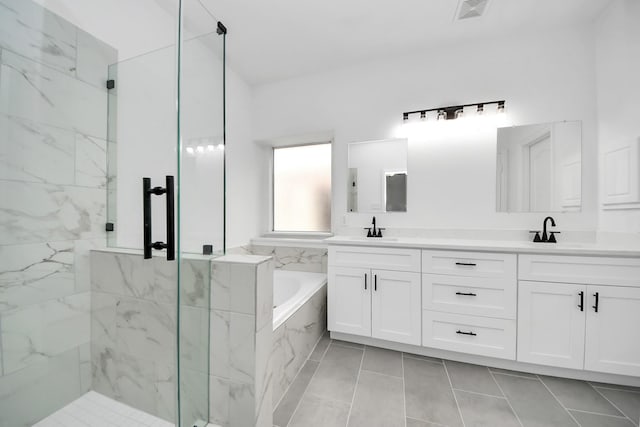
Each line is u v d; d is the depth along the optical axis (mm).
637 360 1368
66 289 1183
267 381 1144
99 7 1348
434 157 2197
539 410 1265
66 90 1200
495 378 1521
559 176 1899
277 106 2672
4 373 1022
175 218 878
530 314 1534
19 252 1060
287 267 2580
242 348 1067
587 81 1842
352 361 1704
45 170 1132
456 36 2006
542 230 1919
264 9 1733
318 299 2008
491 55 2043
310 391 1411
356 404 1312
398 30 1938
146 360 1140
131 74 1384
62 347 1158
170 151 1311
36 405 1089
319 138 2697
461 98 2115
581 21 1830
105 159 1317
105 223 1312
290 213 2938
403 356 1770
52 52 1156
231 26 1895
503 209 2027
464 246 1644
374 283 1854
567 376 1513
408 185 2270
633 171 1544
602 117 1770
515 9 1722
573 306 1462
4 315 1021
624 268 1384
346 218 2465
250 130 2736
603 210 1767
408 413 1251
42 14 1123
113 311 1204
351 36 2010
